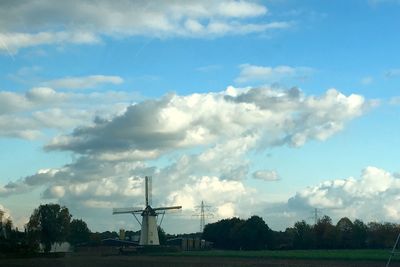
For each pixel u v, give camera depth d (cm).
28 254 14775
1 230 16625
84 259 12950
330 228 19700
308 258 12075
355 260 11038
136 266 9731
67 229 18612
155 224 17150
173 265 9850
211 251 17950
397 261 10388
